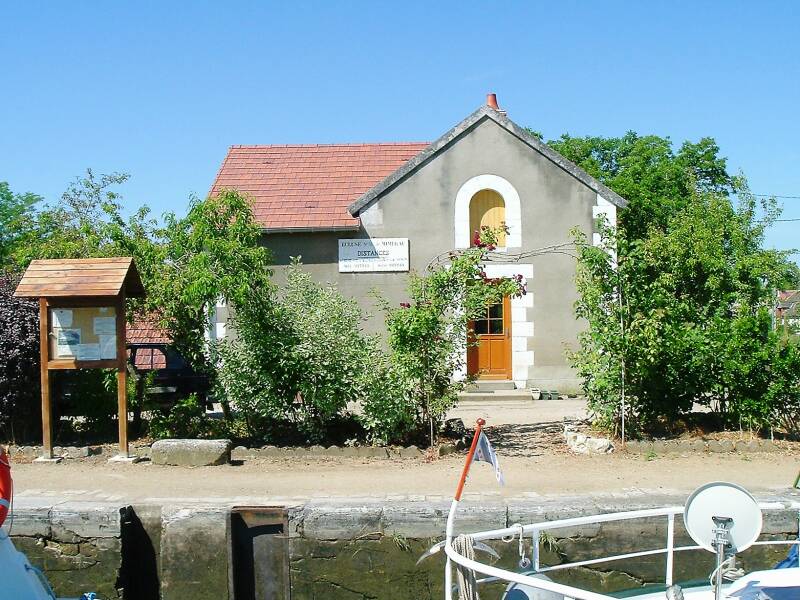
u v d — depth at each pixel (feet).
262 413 37.93
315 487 30.42
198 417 41.14
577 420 43.09
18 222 64.39
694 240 55.42
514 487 30.09
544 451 36.99
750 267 55.42
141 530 27.63
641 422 38.91
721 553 18.07
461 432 40.04
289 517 26.66
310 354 36.99
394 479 31.76
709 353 37.93
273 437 39.04
